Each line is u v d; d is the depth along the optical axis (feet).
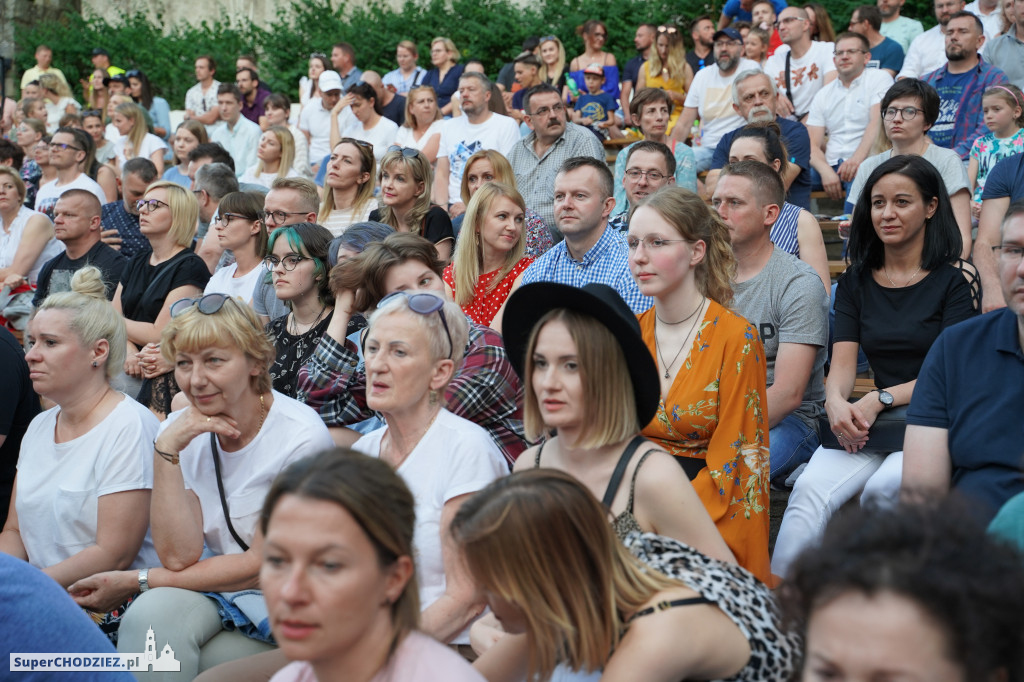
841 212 24.39
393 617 5.58
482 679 5.61
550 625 6.03
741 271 13.87
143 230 18.30
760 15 31.04
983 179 19.08
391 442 10.05
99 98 43.47
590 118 31.94
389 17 48.19
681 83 31.96
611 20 42.14
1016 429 9.35
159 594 9.84
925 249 12.76
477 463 9.34
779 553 12.03
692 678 6.59
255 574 9.99
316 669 5.57
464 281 15.74
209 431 9.93
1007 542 4.23
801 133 21.95
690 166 21.63
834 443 12.39
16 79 51.37
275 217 17.88
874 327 12.98
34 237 23.09
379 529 5.24
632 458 8.00
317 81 38.14
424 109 28.96
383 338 9.54
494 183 15.70
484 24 45.80
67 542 10.97
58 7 54.70
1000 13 26.32
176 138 29.60
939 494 4.45
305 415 10.54
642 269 10.60
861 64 24.44
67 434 11.24
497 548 6.00
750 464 10.07
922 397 9.98
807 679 4.26
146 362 14.76
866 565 4.02
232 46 50.47
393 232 14.17
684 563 6.98
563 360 8.00
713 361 10.25
